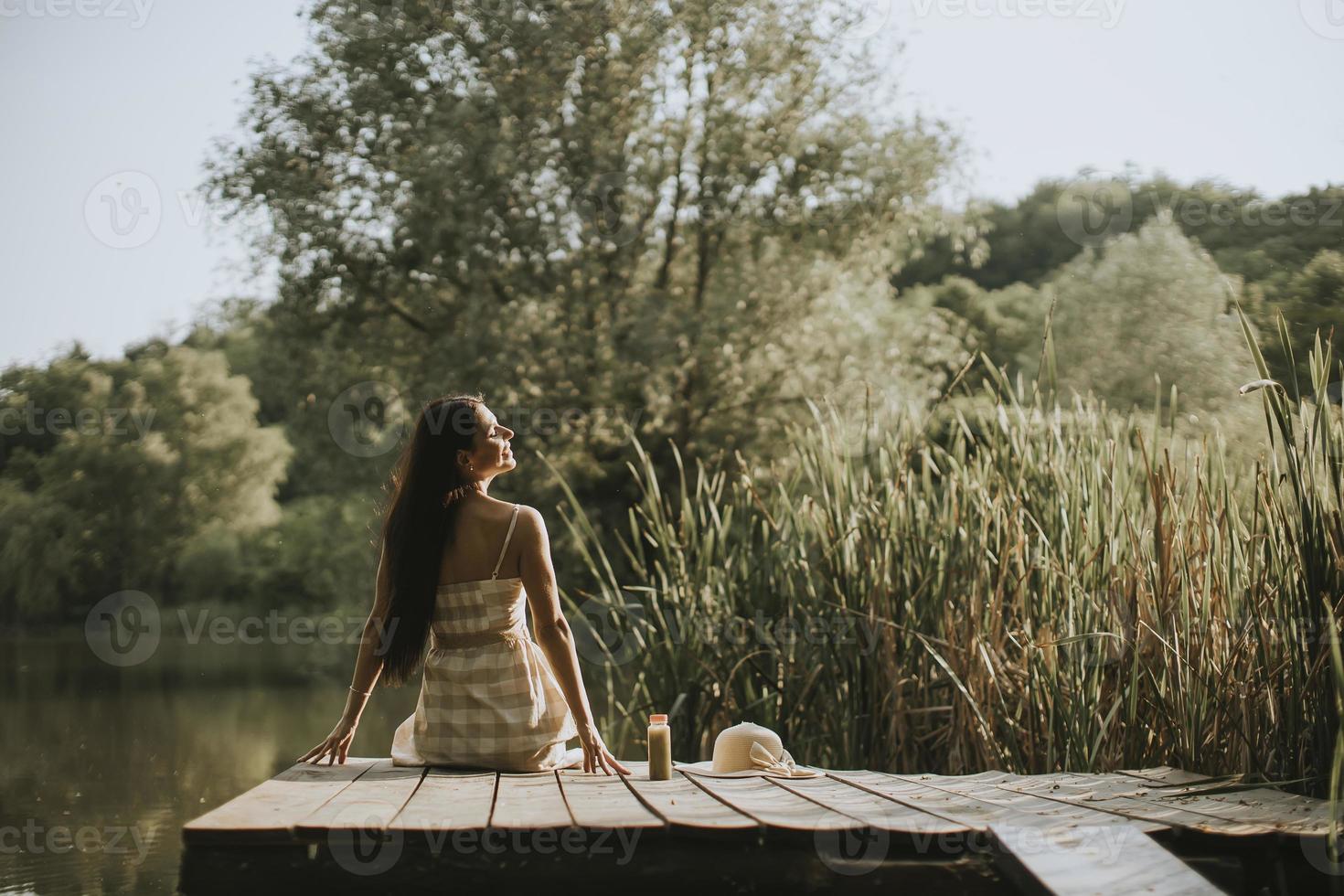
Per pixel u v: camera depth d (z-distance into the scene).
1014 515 3.93
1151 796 2.60
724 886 2.12
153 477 20.36
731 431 12.24
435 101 12.75
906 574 4.21
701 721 4.57
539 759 3.00
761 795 2.59
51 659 17.41
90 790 6.44
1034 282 18.78
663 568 5.02
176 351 21.19
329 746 3.07
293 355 13.42
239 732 9.20
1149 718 3.40
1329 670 2.71
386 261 13.09
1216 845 2.18
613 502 12.53
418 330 13.56
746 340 12.58
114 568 20.23
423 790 2.61
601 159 12.52
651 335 12.10
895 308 14.26
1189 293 11.97
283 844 2.11
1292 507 3.03
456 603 3.06
